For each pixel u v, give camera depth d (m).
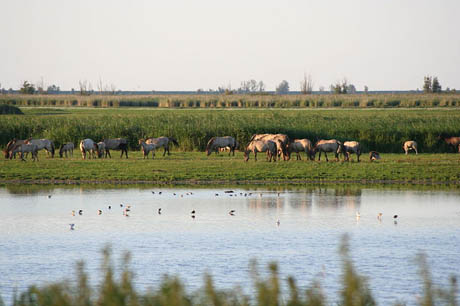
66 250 38.53
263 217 48.94
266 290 19.92
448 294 21.81
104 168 77.25
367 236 42.19
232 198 58.53
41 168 77.25
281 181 70.00
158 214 50.38
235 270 33.72
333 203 55.47
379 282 31.44
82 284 20.42
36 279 32.31
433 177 71.06
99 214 50.28
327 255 36.97
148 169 76.31
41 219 48.31
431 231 43.66
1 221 47.50
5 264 35.22
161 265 34.81
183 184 68.62
